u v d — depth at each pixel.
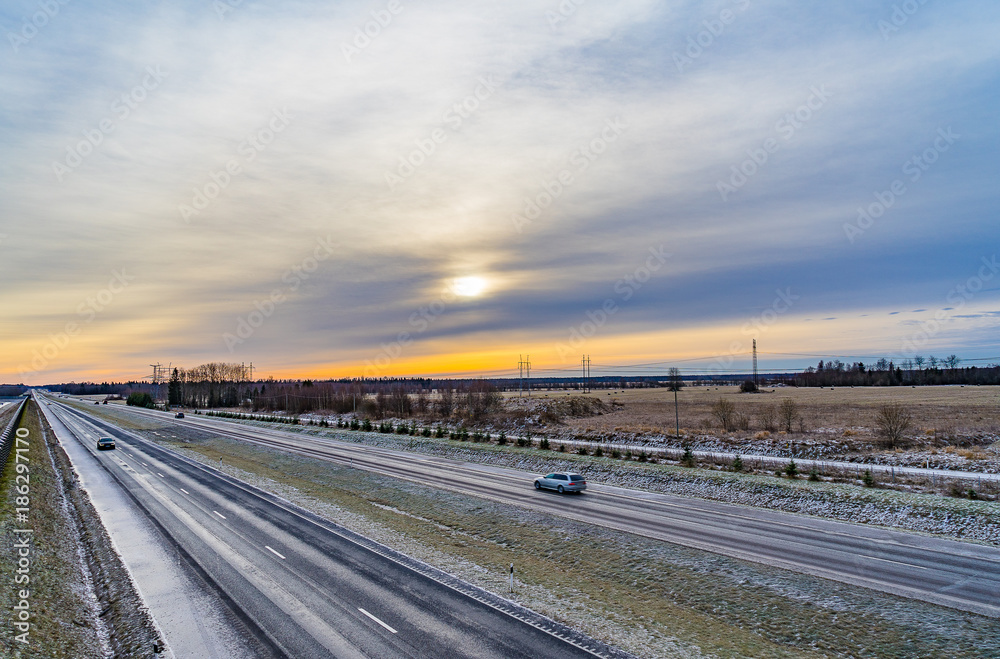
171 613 17.84
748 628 17.70
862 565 22.14
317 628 16.72
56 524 27.47
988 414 61.84
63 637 15.70
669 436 52.38
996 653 15.53
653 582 21.39
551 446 52.41
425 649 15.44
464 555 24.41
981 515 26.17
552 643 15.99
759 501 32.53
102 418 108.75
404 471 45.12
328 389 121.69
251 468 47.81
